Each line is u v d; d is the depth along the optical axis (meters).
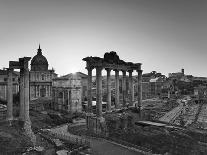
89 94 65.88
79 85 107.44
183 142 55.31
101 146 51.41
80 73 141.25
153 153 48.25
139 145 52.44
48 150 46.34
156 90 199.00
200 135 65.69
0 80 115.75
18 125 54.94
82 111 107.50
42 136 58.09
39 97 124.94
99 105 61.59
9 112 58.25
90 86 65.88
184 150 50.66
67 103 106.06
